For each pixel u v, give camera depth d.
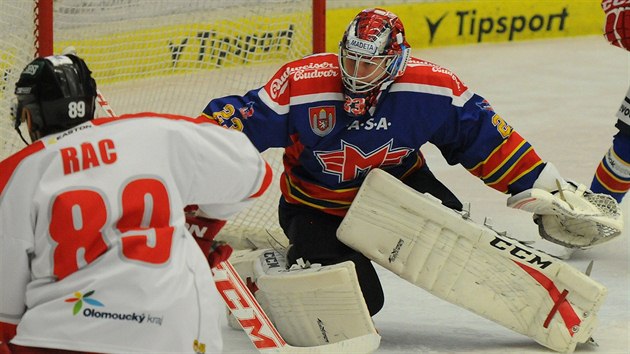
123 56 17.22
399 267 10.97
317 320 10.62
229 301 9.59
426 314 12.44
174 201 6.37
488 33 33.75
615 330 11.72
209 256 7.16
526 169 11.32
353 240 11.02
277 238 14.51
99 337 6.07
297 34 16.48
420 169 11.75
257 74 16.98
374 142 10.95
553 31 34.69
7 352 6.13
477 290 10.91
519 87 28.06
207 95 17.11
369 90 10.52
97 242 6.12
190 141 6.44
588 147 21.78
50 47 14.32
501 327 11.94
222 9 17.16
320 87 10.79
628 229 16.05
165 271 6.21
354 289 10.33
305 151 11.08
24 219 6.11
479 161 11.28
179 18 17.34
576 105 25.94
